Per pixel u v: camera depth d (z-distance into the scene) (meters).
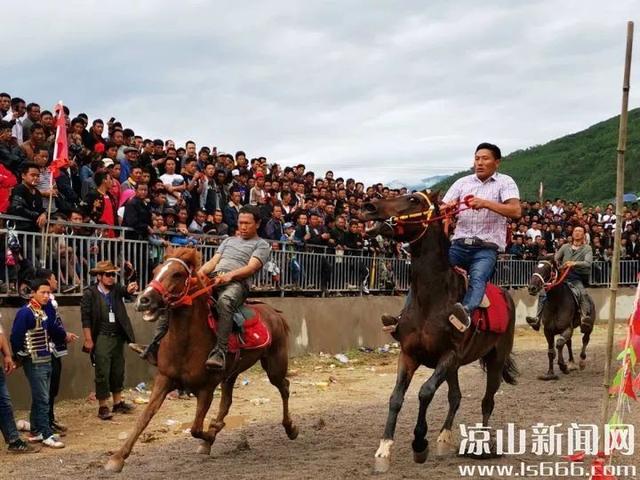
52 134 13.51
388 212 7.59
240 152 18.14
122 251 12.72
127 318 10.99
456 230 8.38
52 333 9.52
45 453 9.00
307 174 20.27
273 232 16.38
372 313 19.22
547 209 28.34
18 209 11.12
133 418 10.92
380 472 7.44
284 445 9.27
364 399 12.66
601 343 21.23
